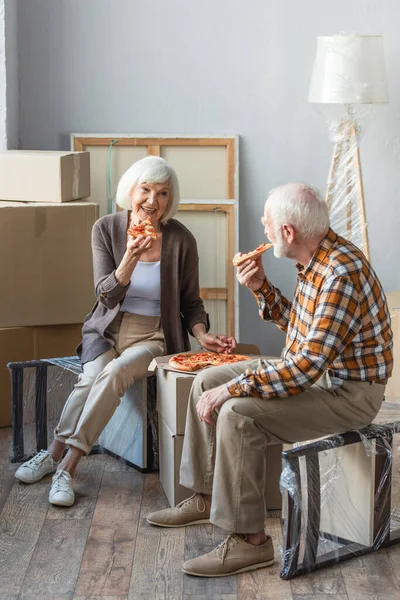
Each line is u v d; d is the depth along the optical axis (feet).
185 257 11.94
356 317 8.84
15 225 12.82
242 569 9.15
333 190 14.51
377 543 9.65
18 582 8.93
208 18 14.92
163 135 15.07
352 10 14.85
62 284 13.21
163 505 10.80
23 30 14.93
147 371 11.39
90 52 15.02
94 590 8.80
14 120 14.88
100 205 15.24
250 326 15.74
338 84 13.56
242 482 9.04
